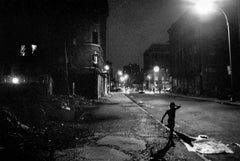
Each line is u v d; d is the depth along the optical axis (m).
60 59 28.36
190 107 21.53
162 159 6.16
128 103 26.86
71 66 30.67
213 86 43.16
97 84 32.03
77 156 6.43
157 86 90.44
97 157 6.35
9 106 11.28
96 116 15.26
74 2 31.80
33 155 6.46
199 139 8.22
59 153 6.69
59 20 28.36
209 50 43.81
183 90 53.94
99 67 33.97
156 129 10.51
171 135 8.21
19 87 13.17
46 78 26.72
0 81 24.72
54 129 10.45
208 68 43.56
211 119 13.83
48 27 28.36
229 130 10.37
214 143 7.65
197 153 6.69
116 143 7.89
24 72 26.84
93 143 7.87
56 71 27.98
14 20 27.33
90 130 10.28
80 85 31.31
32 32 27.91
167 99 34.91
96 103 26.16
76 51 31.47
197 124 12.14
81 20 31.95
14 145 7.25
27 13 27.91
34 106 12.60
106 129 10.55
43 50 28.03
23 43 27.41
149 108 21.34
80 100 24.95
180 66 59.19
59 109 13.73
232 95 26.03
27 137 8.54
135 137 8.84
